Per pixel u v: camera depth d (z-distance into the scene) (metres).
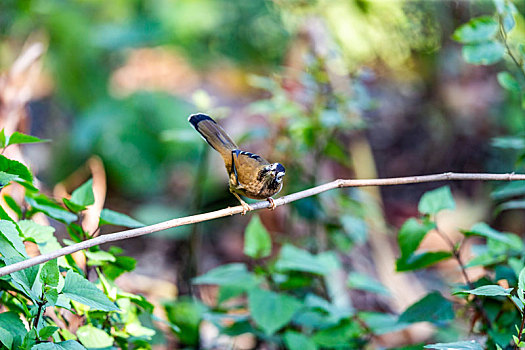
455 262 10.14
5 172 3.66
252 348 6.80
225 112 6.89
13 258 3.30
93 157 11.10
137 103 11.48
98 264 4.07
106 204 11.30
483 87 11.70
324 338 5.21
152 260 9.95
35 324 3.22
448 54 11.55
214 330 7.71
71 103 11.76
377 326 5.64
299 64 9.70
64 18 11.50
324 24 9.19
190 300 6.68
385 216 11.41
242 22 12.41
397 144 12.60
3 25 10.87
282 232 9.57
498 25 5.06
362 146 11.07
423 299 4.79
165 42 12.43
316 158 7.62
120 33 11.87
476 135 11.70
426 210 4.89
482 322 4.80
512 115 10.77
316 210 7.44
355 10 10.73
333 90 7.65
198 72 13.54
